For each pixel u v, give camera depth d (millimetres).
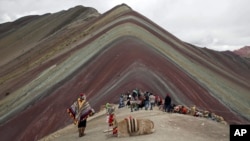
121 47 68812
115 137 19328
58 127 47250
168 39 95875
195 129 20672
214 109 54062
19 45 160625
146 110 28078
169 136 18281
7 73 110625
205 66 87625
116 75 54906
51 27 167500
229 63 175375
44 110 53156
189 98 51531
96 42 81188
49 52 106500
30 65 101000
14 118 54406
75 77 61031
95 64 63625
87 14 171625
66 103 53094
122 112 29000
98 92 50906
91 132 22766
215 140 18594
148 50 67812
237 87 84688
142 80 50094
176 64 67812
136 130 18906
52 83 63438
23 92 67875
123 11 115375
